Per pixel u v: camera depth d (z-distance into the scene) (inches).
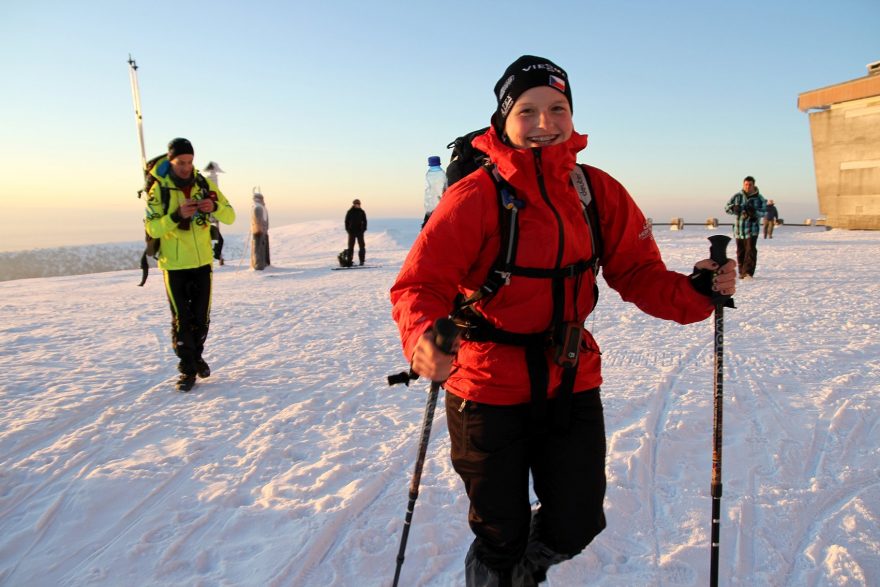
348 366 214.5
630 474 124.3
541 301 71.9
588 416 75.5
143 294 430.6
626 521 108.9
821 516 109.1
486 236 71.3
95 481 124.0
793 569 95.4
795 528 105.6
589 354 76.8
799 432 142.8
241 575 95.3
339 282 484.7
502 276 70.9
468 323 74.3
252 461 133.8
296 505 114.3
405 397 179.0
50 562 99.4
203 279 189.8
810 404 159.8
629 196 80.0
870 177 960.3
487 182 71.7
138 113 296.2
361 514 112.2
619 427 149.5
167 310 347.3
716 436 76.6
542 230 70.5
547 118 72.1
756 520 108.3
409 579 94.7
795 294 343.6
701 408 159.6
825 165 1024.2
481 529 74.3
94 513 113.3
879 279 395.5
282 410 167.8
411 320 65.8
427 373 61.9
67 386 189.9
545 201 71.0
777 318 274.1
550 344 72.4
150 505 116.0
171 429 153.6
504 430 72.6
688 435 143.8
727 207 418.9
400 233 1178.0
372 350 239.0
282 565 97.2
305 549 100.9
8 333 277.7
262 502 116.3
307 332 277.0
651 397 169.5
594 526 74.4
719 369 76.2
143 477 126.0
